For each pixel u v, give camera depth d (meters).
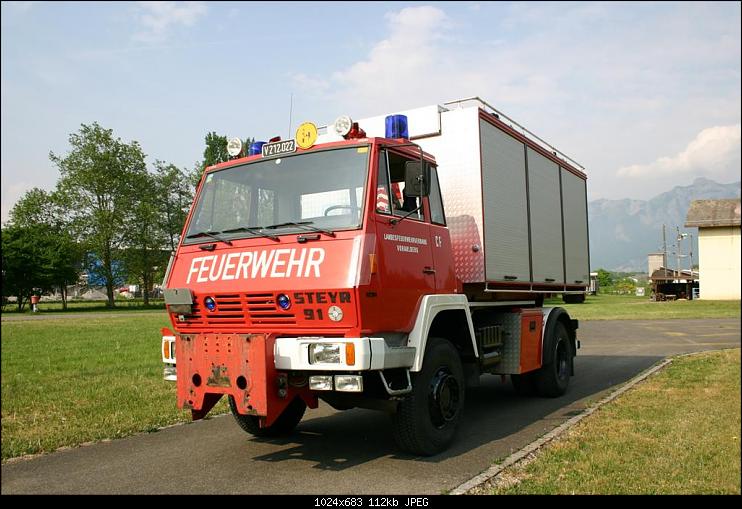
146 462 6.01
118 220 57.38
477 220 7.49
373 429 7.48
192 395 5.63
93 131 57.47
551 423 7.59
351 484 5.20
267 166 6.26
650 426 6.74
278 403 5.36
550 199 10.52
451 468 5.62
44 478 5.52
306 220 5.85
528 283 9.16
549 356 9.39
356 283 5.21
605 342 18.27
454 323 6.98
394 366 5.54
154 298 74.69
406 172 5.89
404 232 6.05
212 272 5.99
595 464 5.37
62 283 53.47
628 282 105.69
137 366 12.84
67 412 8.23
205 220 6.39
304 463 5.91
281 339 5.37
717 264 37.03
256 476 5.50
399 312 5.79
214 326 6.01
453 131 7.71
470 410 8.59
